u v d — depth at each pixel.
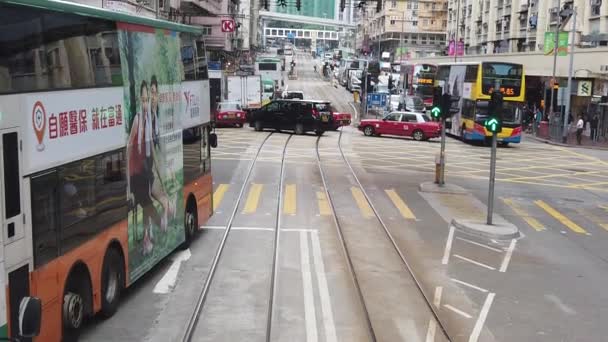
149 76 12.02
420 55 115.38
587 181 29.39
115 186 10.40
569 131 50.75
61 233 8.45
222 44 70.06
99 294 9.81
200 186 15.93
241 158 31.03
